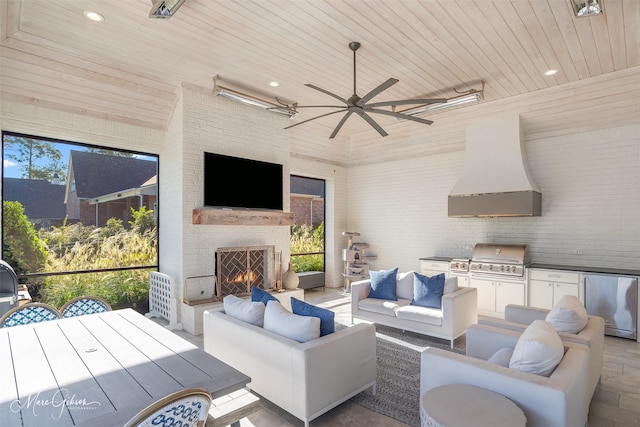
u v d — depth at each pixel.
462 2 2.91
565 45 3.56
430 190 6.52
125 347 2.06
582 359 2.09
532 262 5.32
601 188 4.86
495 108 5.23
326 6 2.99
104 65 4.01
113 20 3.20
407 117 3.68
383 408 2.63
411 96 4.91
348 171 7.82
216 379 1.67
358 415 2.54
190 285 4.63
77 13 3.09
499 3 2.92
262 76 4.34
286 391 2.39
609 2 2.85
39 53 3.66
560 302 2.92
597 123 4.79
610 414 2.58
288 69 4.14
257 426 2.41
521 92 4.80
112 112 4.51
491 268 5.24
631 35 3.35
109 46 3.65
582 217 4.98
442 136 6.06
